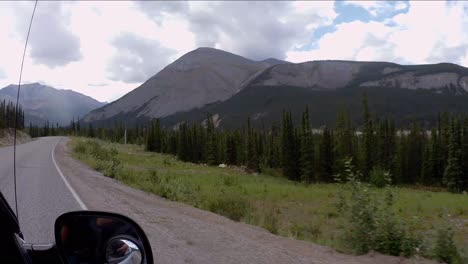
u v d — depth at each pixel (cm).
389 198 1055
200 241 928
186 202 1716
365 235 972
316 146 9125
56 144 6688
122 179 2305
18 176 2080
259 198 2777
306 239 1182
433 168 9425
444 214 1073
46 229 938
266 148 11312
